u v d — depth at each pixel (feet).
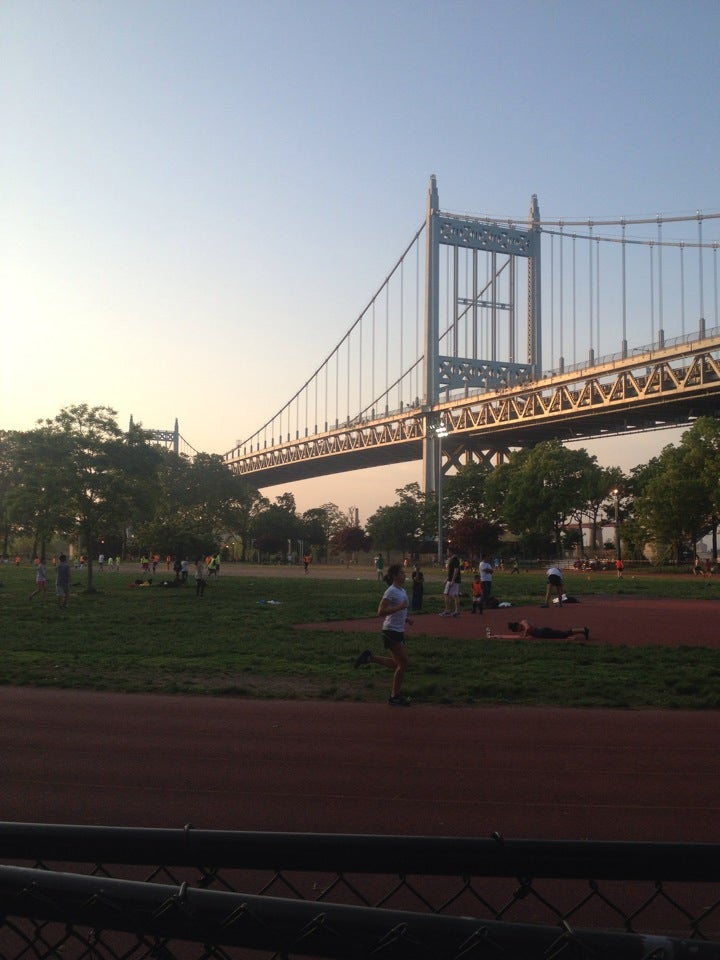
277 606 89.81
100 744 27.48
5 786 22.48
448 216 317.63
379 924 5.95
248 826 19.36
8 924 7.19
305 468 418.72
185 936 6.08
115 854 6.92
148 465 119.55
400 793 21.95
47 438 112.57
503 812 20.40
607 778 23.57
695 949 5.79
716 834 18.94
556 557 299.58
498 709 33.78
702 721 31.63
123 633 60.44
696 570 209.15
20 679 39.40
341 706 34.30
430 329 312.09
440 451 252.21
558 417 269.44
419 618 79.20
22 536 228.43
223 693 36.78
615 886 15.75
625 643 56.85
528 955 5.84
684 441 215.92
